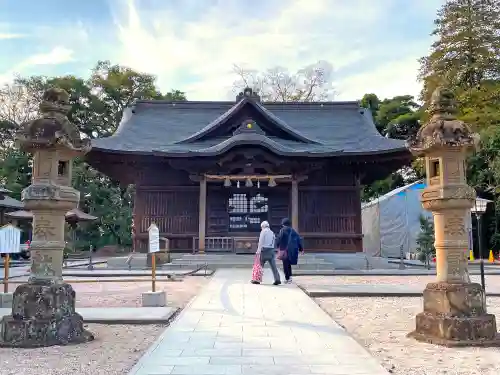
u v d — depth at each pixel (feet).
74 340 21.56
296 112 96.02
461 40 119.55
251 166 74.02
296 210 72.69
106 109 164.14
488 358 18.33
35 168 22.81
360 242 76.23
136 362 18.10
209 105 96.07
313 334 22.25
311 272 59.16
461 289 21.36
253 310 29.19
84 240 134.51
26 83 155.43
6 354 19.39
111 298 37.81
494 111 104.73
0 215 112.88
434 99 23.89
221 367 16.63
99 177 146.10
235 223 77.05
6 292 32.65
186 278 53.16
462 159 22.45
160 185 77.25
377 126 155.74
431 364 17.52
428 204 22.80
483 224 104.94
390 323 26.35
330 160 74.95
